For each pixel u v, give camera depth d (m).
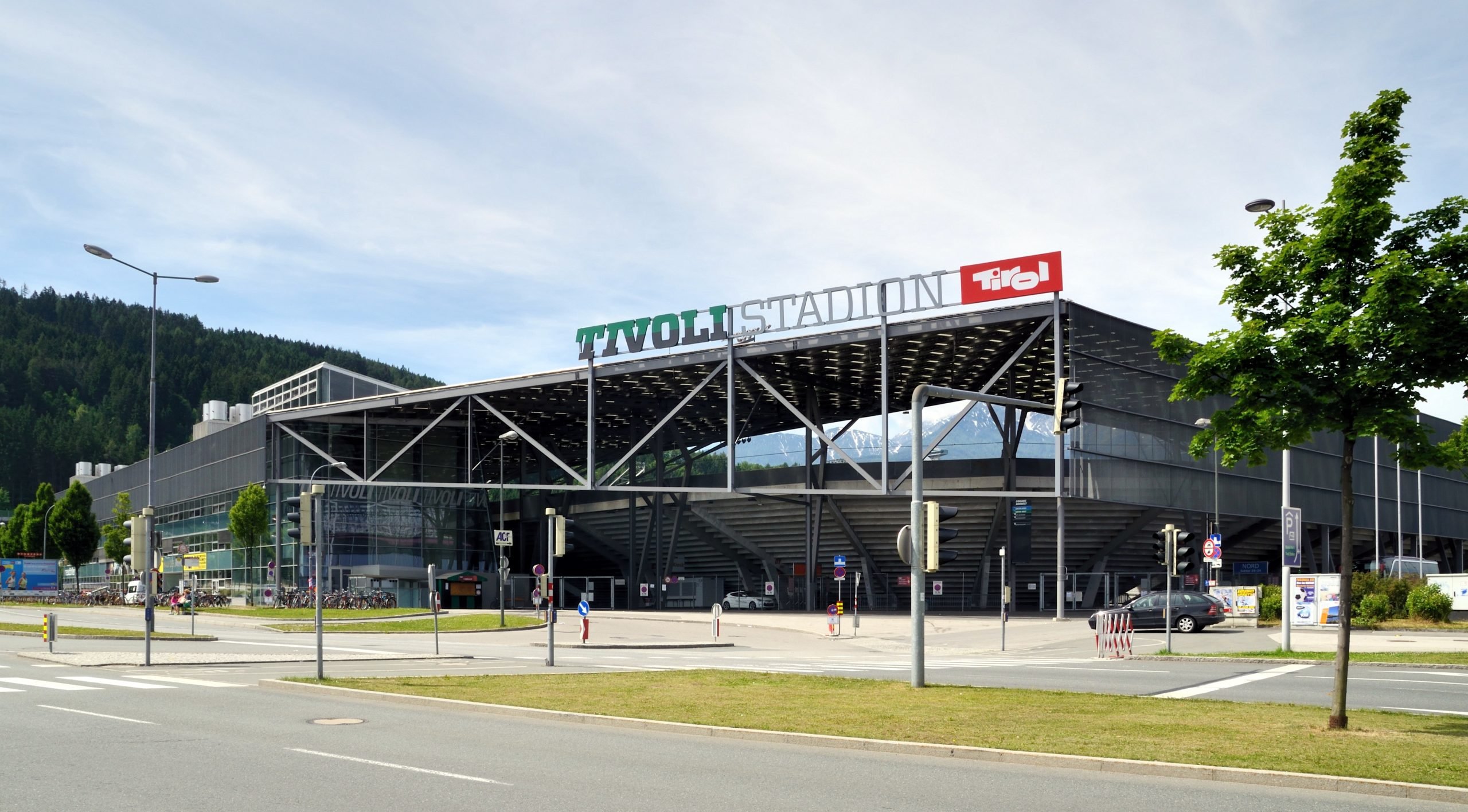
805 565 71.31
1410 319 13.50
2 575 87.62
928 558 19.67
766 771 11.29
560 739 13.57
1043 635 42.72
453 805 9.30
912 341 58.47
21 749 12.24
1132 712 15.89
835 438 68.94
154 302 40.03
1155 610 42.41
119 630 42.19
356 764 11.30
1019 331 56.84
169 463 92.31
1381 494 79.88
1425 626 43.25
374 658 29.39
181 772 10.78
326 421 74.94
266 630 47.69
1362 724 14.57
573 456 90.31
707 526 79.00
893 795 10.00
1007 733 13.60
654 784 10.39
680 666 28.02
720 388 70.88
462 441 77.62
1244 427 15.08
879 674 24.48
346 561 73.06
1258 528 68.88
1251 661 28.55
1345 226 14.20
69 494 86.69
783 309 59.06
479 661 29.45
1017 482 63.16
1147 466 57.66
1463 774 10.70
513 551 93.06
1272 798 10.05
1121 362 56.69
